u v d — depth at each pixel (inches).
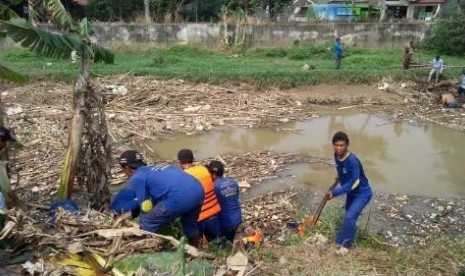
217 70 708.7
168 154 415.8
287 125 515.5
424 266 199.2
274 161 398.0
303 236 242.4
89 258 173.5
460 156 430.9
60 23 246.4
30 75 644.1
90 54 247.8
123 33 945.5
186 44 966.4
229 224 232.4
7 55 829.2
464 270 196.2
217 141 455.8
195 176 218.8
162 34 954.7
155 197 197.0
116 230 186.7
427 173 386.3
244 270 171.5
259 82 657.0
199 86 634.2
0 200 205.0
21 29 216.4
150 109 542.9
